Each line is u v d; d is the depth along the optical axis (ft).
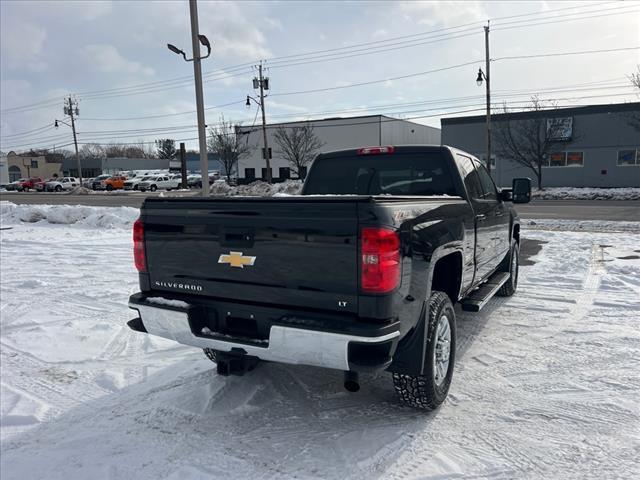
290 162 185.26
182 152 172.04
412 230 9.91
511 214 20.76
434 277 13.09
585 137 116.06
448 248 11.78
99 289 23.99
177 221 10.91
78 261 32.19
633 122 110.11
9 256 34.71
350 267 9.05
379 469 9.24
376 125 167.22
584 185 118.21
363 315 9.04
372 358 9.28
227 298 10.44
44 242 41.50
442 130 133.69
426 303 10.63
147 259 11.46
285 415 11.39
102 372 14.10
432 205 11.44
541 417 11.07
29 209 59.41
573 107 115.85
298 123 181.57
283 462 9.52
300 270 9.53
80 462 9.74
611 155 114.32
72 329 17.92
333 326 9.05
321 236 9.27
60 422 11.35
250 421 11.16
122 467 9.51
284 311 9.77
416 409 11.54
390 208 9.29
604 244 34.83
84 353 15.64
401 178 15.94
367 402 11.99
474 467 9.25
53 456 9.98
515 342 15.87
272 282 9.85
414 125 195.42
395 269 9.12
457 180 14.82
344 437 10.39
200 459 9.70
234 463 9.52
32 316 19.65
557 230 45.65
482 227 15.42
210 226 10.46
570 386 12.59
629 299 20.58
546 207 76.89
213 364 14.49
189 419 11.29
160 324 11.00
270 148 189.06
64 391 12.96
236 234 10.17
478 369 13.79
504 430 10.55
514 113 121.60
